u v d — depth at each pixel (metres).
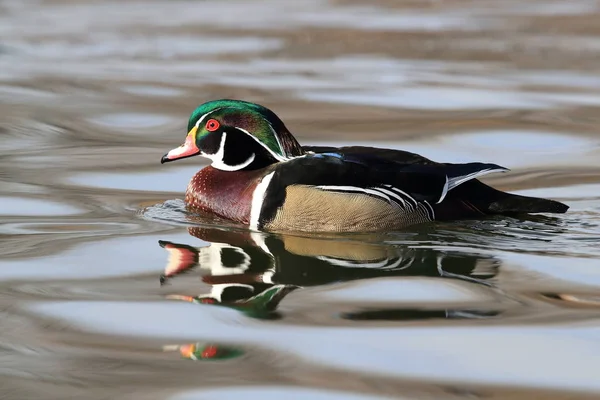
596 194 13.98
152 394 7.68
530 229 12.18
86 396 7.65
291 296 9.88
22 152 16.31
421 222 12.30
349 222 12.16
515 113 19.02
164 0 33.31
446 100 20.12
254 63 23.94
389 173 12.27
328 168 12.29
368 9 31.52
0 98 20.14
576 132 17.62
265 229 12.40
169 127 18.14
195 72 22.86
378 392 7.71
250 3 33.00
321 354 8.40
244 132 12.78
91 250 11.45
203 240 11.89
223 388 7.79
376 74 22.67
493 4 32.06
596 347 8.54
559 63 23.53
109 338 8.80
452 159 16.08
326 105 19.66
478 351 8.46
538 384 7.85
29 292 10.00
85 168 15.39
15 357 8.38
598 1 32.22
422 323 9.09
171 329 9.00
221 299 9.79
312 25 28.73
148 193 14.11
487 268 10.77
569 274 10.54
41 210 13.20
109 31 27.92
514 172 15.29
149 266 10.88
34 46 25.77
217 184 12.85
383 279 10.40
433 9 31.31
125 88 21.17
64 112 19.11
